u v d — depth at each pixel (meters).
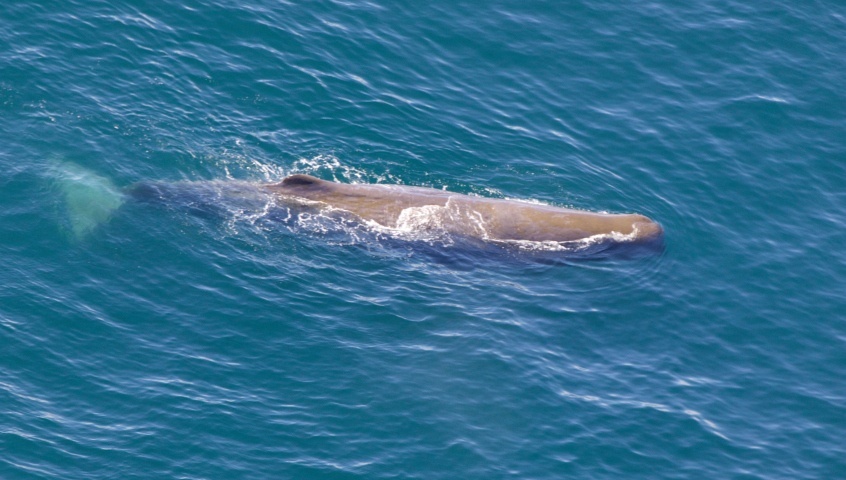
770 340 136.62
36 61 152.12
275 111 157.38
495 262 140.00
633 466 116.38
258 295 129.75
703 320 138.00
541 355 128.38
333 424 115.88
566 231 143.25
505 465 114.00
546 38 180.00
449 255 139.75
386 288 134.25
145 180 141.25
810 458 121.00
